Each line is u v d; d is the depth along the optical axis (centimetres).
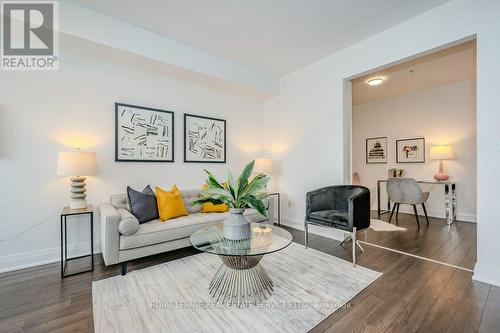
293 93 390
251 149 430
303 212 375
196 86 362
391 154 513
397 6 230
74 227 261
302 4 227
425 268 226
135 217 235
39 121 245
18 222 234
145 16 246
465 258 249
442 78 406
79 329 144
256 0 221
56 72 254
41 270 225
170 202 276
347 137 324
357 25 262
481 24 204
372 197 543
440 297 176
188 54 304
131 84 302
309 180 365
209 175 200
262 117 448
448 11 223
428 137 460
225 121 394
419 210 470
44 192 247
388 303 170
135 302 171
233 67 352
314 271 221
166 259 251
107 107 285
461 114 421
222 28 267
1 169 227
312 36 284
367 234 338
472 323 148
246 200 184
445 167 440
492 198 198
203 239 192
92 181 275
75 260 249
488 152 200
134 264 238
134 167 304
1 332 142
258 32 275
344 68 315
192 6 229
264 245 179
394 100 508
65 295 180
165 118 329
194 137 358
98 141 279
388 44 268
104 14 241
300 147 379
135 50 262
